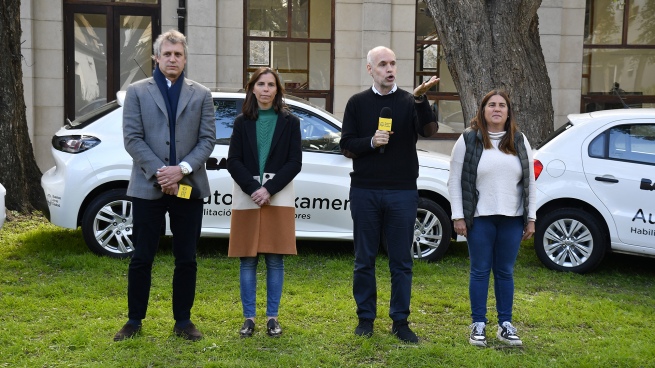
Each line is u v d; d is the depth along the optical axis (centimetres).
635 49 1354
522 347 519
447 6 870
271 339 514
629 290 711
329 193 761
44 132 1196
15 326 528
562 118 1328
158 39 502
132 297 508
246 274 527
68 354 480
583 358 494
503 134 517
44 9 1183
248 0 1259
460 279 710
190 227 505
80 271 702
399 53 1285
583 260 751
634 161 737
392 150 514
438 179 778
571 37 1319
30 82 1168
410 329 525
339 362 477
